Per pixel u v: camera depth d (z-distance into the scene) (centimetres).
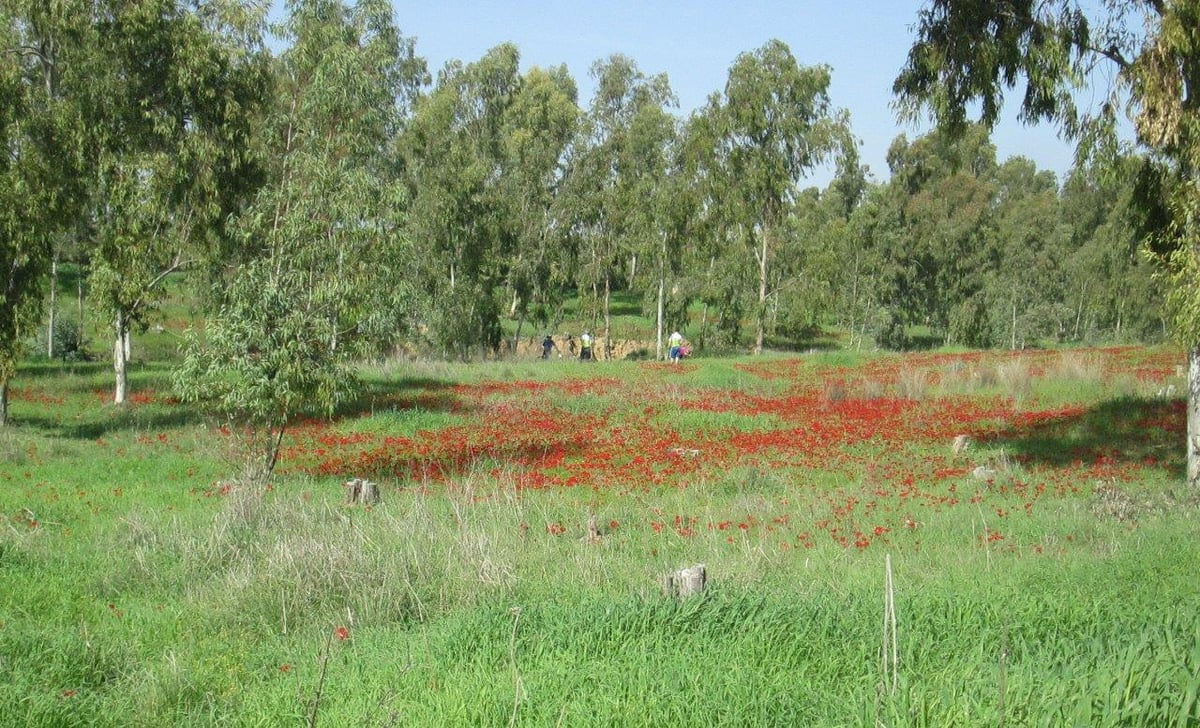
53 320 3716
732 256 5069
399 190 1591
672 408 2370
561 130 5881
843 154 4981
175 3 2414
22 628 706
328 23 2470
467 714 523
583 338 4566
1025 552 995
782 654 609
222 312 1508
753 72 4900
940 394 2606
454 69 5628
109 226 2447
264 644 714
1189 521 1103
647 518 1198
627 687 541
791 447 1828
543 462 1705
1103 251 5147
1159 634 567
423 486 1409
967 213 5897
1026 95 1548
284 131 2417
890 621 625
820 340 6425
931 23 1562
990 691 486
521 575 871
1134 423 1967
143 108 2392
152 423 2186
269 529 1037
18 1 2267
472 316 4544
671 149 5528
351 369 1541
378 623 744
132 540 992
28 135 2195
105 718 552
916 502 1297
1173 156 1426
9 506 1205
